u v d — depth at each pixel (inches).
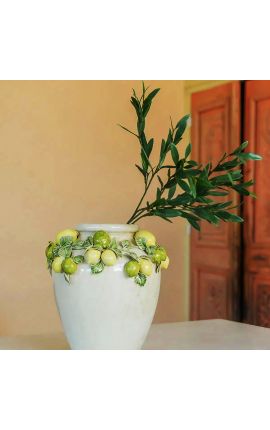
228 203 53.2
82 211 106.3
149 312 51.4
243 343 59.9
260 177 144.6
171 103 114.7
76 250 49.8
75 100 105.0
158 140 113.2
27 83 100.7
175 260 116.2
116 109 109.3
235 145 150.6
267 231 143.4
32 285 102.9
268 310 143.4
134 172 111.1
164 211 54.1
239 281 151.8
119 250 49.5
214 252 160.4
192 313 168.6
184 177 52.8
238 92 149.6
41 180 102.5
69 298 49.6
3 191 99.3
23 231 101.3
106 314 49.3
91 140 106.9
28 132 101.1
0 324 100.1
